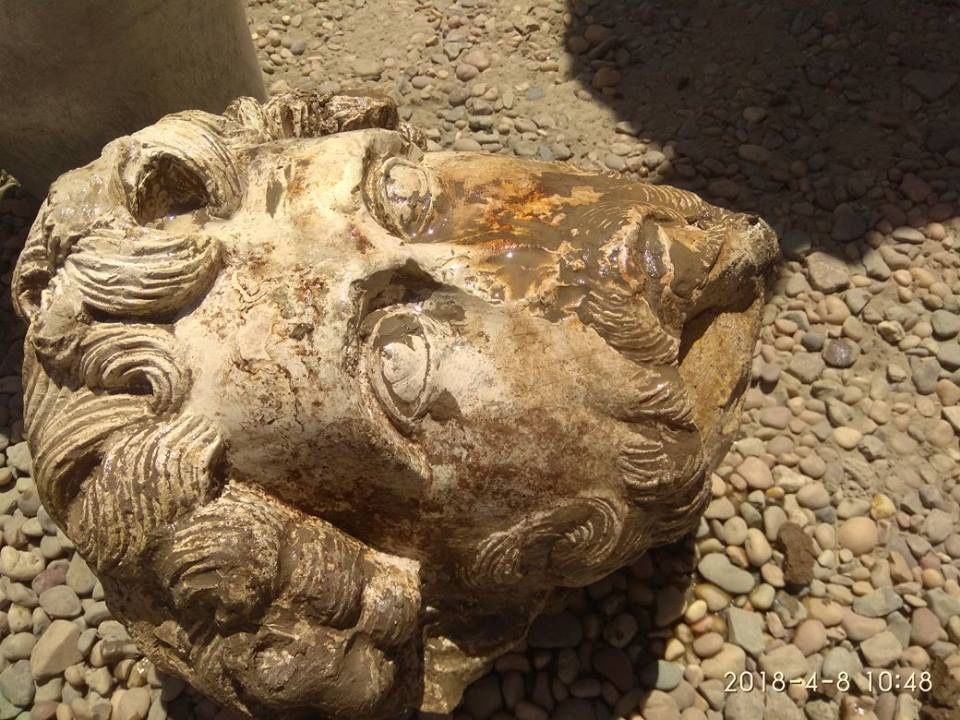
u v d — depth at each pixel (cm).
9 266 70
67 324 33
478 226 38
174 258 33
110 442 33
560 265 37
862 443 58
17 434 61
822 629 51
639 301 37
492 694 49
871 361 62
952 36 77
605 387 36
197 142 37
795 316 64
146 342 33
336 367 32
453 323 35
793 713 48
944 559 53
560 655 50
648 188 43
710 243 41
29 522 57
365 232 35
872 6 80
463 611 41
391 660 35
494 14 86
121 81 55
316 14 89
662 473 37
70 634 53
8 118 55
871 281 65
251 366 33
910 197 68
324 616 32
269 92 83
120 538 32
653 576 53
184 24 56
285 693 32
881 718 48
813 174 71
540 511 36
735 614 52
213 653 34
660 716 49
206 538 31
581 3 86
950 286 65
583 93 80
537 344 35
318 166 37
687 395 37
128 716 50
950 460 57
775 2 82
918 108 73
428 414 34
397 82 83
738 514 55
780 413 59
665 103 78
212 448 32
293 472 34
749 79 77
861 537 54
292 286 33
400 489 34
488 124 79
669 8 84
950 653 50
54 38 50
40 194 66
